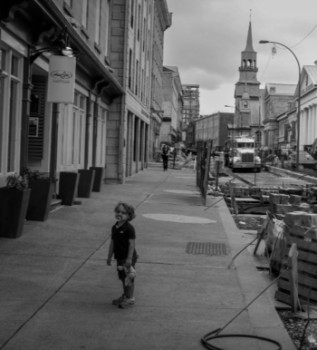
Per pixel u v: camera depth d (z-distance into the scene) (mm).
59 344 5246
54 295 6832
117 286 7371
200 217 15148
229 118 156250
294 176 45875
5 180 11492
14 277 7578
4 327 5625
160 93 68625
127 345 5309
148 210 16156
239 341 5555
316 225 7441
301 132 100812
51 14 12148
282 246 8039
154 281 7770
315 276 7055
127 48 26891
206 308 6598
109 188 23484
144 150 45094
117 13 26562
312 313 6812
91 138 22172
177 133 128375
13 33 11336
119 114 26609
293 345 5551
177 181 30766
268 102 142125
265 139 142875
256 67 171375
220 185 29719
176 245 10609
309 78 96000
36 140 15508
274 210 13336
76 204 16172
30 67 12703
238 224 14695
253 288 7609
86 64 18406
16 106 12398
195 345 5387
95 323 5891
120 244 6395
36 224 11883
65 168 17141
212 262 9188
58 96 13172
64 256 9023
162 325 5922
